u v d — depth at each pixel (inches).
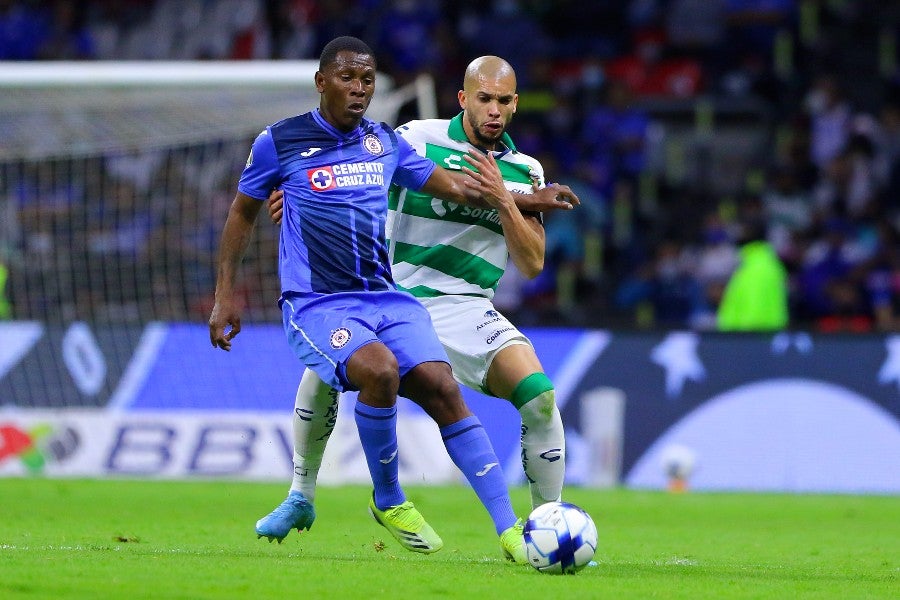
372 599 658.8
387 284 891.4
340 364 840.9
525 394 901.2
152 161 2267.5
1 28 3599.9
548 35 3585.1
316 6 3513.8
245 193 895.7
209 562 814.5
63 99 2049.7
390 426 845.2
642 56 3501.5
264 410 2048.5
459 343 944.9
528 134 3250.5
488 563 868.0
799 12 3590.1
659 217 3152.1
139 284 2260.1
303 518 964.0
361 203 885.2
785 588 769.6
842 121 3213.6
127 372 2080.5
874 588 784.3
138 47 3563.0
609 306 2896.2
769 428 2033.7
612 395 1991.9
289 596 661.9
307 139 890.7
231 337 910.4
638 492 1907.0
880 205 3053.6
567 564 790.5
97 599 639.1
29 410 2080.5
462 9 3592.5
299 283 879.1
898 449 2000.5
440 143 986.1
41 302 2239.2
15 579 698.2
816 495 1945.1
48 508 1403.8
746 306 2378.2
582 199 3137.3
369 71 888.3
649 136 3329.2
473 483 850.1
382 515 881.5
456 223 962.1
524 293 2970.0
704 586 765.3
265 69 1974.7
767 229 2979.8
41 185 2233.0
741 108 3412.9
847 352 2032.5
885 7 3617.1
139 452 2053.4
